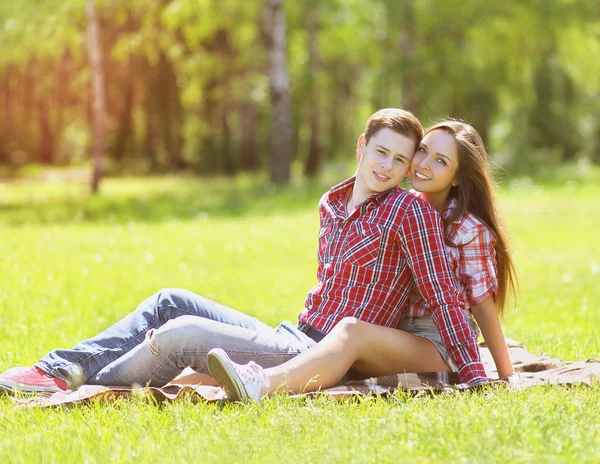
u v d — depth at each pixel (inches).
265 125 1802.4
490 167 225.5
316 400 192.4
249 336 203.8
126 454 164.9
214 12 1182.9
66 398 200.1
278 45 1182.3
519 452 153.9
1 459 165.6
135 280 455.5
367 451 160.9
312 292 218.7
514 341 286.8
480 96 1546.5
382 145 212.4
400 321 220.4
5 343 289.9
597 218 837.8
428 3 1343.5
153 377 205.2
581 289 450.0
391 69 1354.6
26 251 554.3
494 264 224.1
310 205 938.7
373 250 210.4
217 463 160.6
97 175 1127.6
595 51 1417.3
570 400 192.9
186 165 1713.8
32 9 1005.8
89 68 1389.0
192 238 662.5
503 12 1321.4
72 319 337.1
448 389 198.7
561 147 1871.3
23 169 1684.3
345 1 1375.5
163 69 1654.8
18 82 1958.7
